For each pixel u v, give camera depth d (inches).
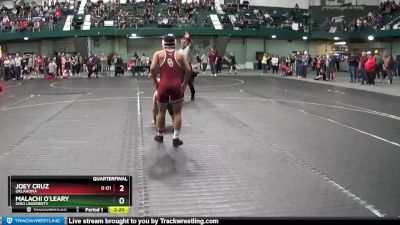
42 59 1283.2
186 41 423.2
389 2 1617.9
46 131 354.9
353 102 577.9
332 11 1823.3
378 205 181.3
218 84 914.1
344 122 404.5
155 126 375.2
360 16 1780.3
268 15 1710.1
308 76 1248.8
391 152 280.1
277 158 262.7
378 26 1469.0
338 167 242.1
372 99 616.7
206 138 323.6
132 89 782.5
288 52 1738.4
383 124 394.3
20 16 1649.9
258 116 438.0
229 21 1609.3
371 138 327.0
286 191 200.1
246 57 1705.2
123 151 279.7
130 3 1721.2
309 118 427.2
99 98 622.8
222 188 204.4
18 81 1080.2
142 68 1256.8
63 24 1546.5
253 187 205.9
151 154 271.9
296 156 268.1
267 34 1592.0
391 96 663.8
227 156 267.3
